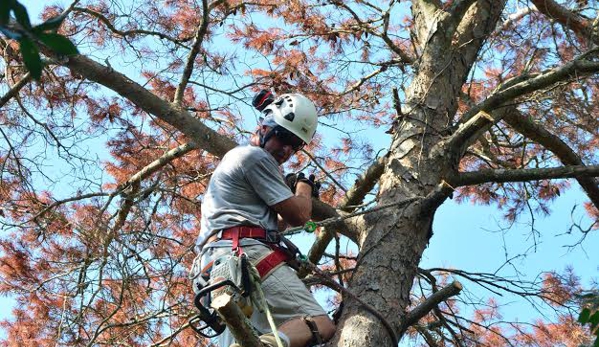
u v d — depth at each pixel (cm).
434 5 719
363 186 657
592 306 401
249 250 441
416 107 606
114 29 690
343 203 668
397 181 563
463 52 650
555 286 711
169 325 736
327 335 443
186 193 816
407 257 522
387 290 500
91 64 588
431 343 657
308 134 496
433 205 535
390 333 477
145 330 729
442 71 615
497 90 701
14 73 731
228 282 396
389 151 597
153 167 731
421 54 652
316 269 464
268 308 412
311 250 690
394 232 530
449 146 577
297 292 443
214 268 428
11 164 757
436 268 620
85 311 712
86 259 708
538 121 775
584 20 808
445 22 650
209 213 458
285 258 454
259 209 460
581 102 753
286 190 460
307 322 436
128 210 710
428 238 549
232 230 446
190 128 609
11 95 662
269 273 441
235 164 462
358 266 520
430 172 567
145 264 684
